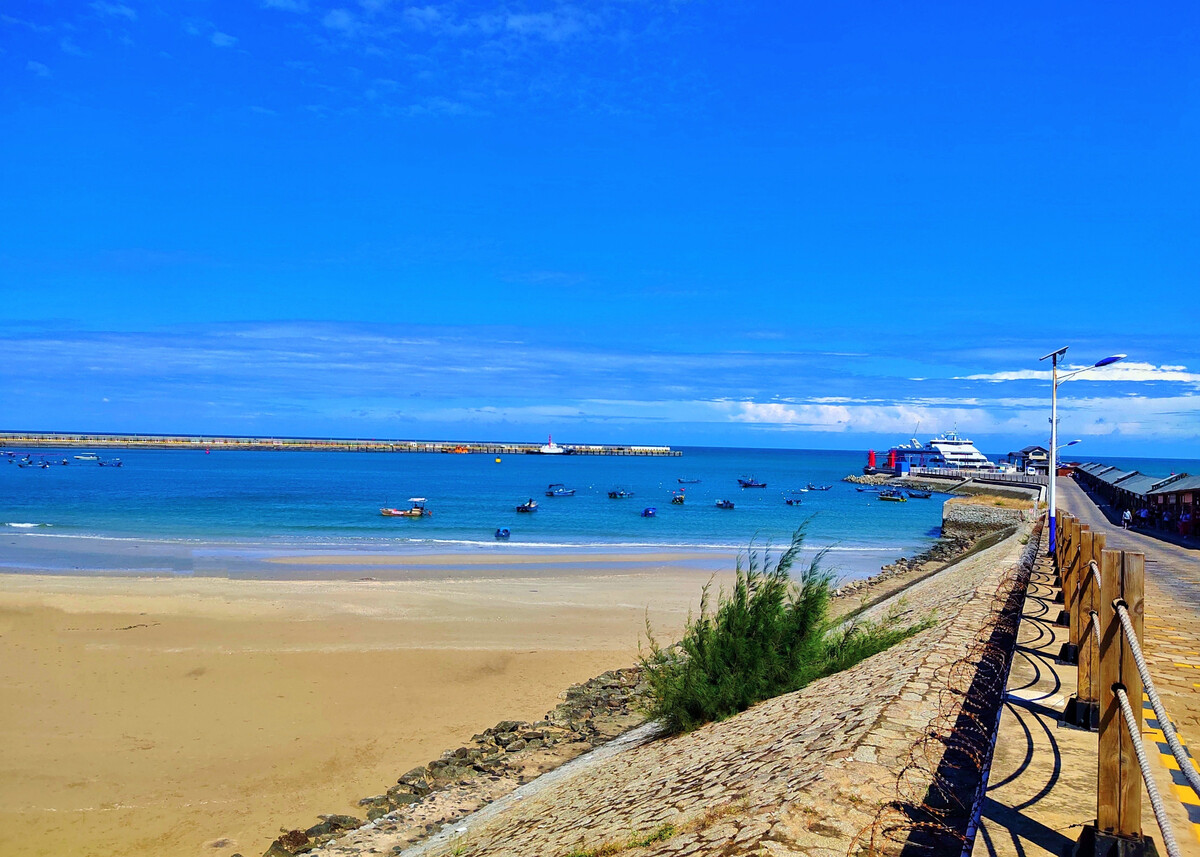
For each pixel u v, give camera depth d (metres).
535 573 36.34
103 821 12.17
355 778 13.80
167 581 31.52
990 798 5.21
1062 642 10.20
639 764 10.13
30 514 59.69
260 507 67.38
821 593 11.89
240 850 11.45
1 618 23.66
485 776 13.27
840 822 5.23
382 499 78.44
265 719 16.38
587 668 20.25
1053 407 21.86
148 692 17.72
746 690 11.09
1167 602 15.55
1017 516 55.75
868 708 7.74
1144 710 7.54
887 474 146.25
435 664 20.20
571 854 6.61
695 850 5.38
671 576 35.94
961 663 9.35
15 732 15.28
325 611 25.86
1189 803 5.18
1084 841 4.26
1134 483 54.12
